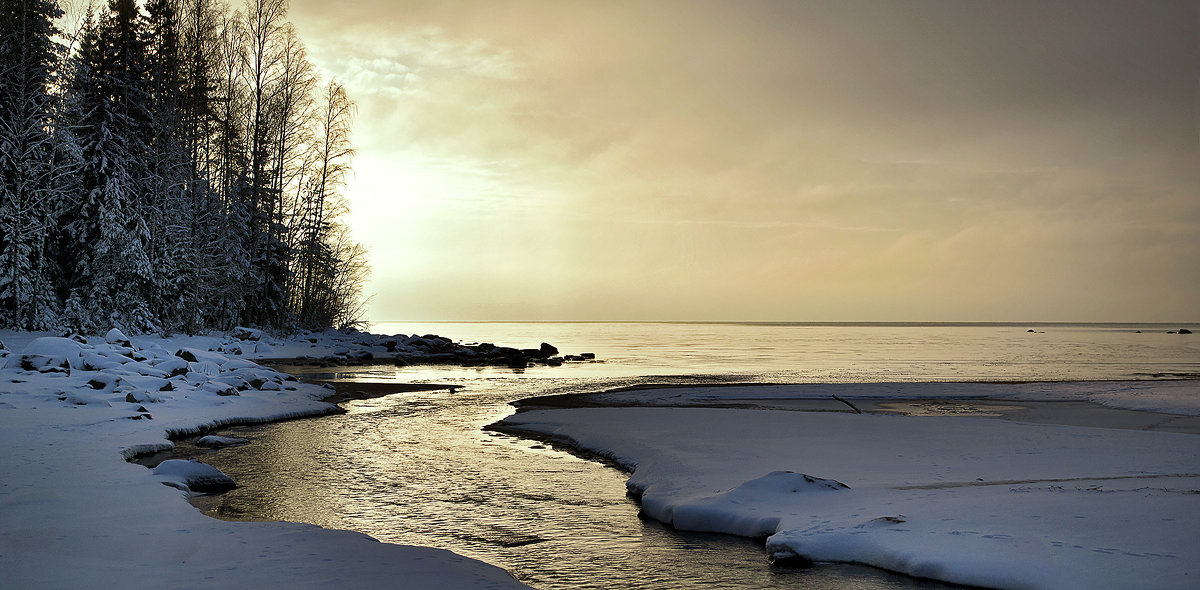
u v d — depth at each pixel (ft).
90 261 115.34
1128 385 95.81
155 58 130.41
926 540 26.48
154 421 53.26
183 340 111.34
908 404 76.64
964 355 189.67
